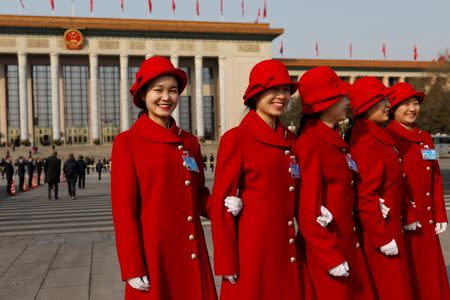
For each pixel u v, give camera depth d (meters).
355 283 4.05
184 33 71.38
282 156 3.83
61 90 71.25
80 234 11.36
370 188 4.29
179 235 3.72
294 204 3.91
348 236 4.09
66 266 7.99
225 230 3.70
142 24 69.56
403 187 4.82
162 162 3.72
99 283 6.90
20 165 27.67
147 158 3.74
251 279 3.72
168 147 3.78
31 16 66.56
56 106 67.81
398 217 4.54
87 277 7.24
